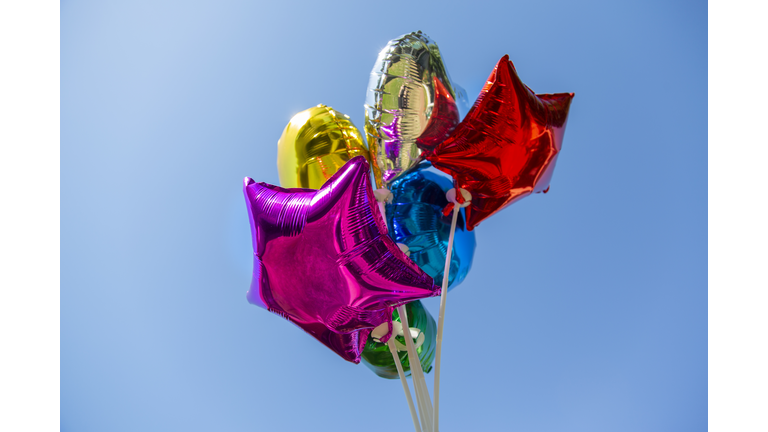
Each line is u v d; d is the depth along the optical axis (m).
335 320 0.87
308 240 0.82
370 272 0.81
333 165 1.07
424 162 1.13
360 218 0.80
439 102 1.01
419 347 1.14
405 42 1.01
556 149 1.03
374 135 1.03
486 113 0.95
